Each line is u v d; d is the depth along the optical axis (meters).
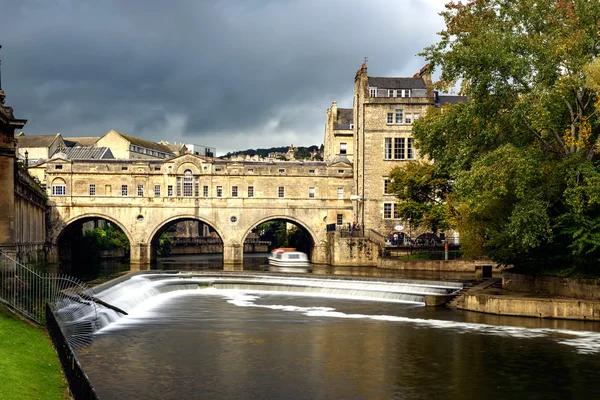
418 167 71.69
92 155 117.44
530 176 38.56
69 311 34.34
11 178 35.72
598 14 39.81
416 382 25.53
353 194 90.00
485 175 39.50
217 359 28.73
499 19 44.47
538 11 42.00
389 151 84.06
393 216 84.00
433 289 49.44
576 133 42.75
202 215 88.00
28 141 120.44
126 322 37.66
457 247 79.38
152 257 89.75
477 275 54.62
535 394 24.23
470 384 25.30
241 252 88.19
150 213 87.69
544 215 38.31
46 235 85.31
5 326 26.20
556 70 40.84
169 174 88.31
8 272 33.16
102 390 23.89
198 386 24.62
